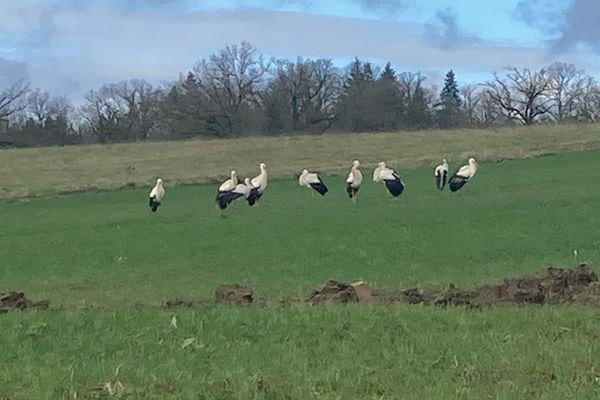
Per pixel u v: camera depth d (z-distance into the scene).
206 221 38.69
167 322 12.41
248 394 8.51
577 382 8.84
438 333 11.18
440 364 9.65
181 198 51.28
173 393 8.70
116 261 27.88
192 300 16.67
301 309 13.25
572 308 13.05
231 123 118.25
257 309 13.53
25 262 28.59
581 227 30.17
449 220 34.03
